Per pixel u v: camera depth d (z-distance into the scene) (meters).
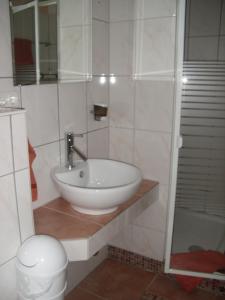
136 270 2.32
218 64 2.11
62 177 1.68
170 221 2.01
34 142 1.61
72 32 1.75
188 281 2.08
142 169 2.20
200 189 2.42
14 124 1.19
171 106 2.00
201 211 2.48
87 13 1.86
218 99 2.18
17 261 1.24
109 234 1.58
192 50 2.29
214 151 2.31
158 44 1.96
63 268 1.24
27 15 1.44
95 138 2.12
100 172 1.92
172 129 2.00
